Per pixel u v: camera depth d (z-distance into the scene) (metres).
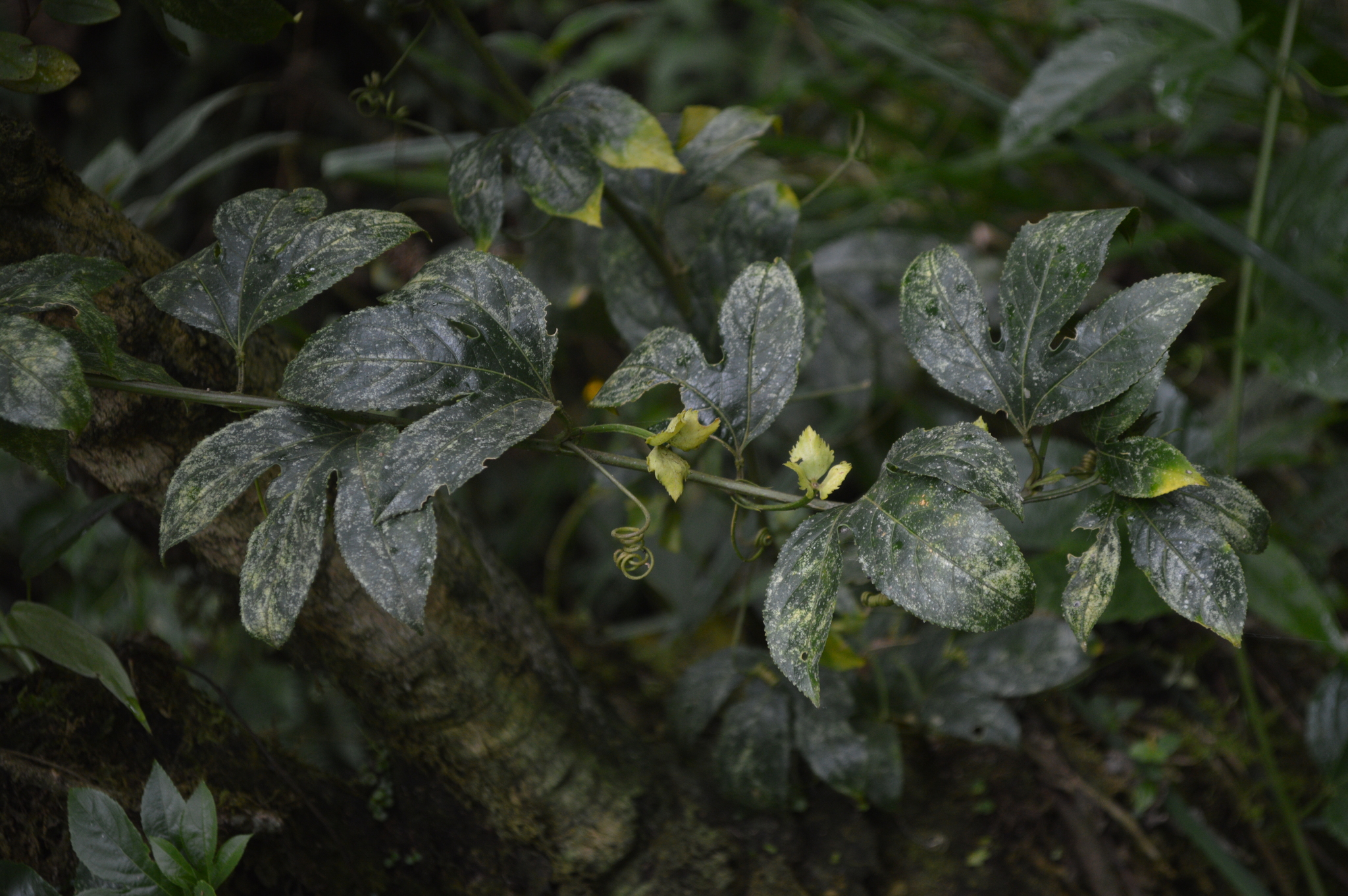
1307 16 2.79
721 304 1.65
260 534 1.39
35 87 1.45
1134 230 1.41
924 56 2.16
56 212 1.45
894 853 1.71
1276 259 1.83
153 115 3.45
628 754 1.65
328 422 1.42
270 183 3.40
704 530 2.36
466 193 1.55
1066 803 1.74
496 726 1.57
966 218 2.63
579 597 2.99
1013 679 1.71
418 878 1.62
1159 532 1.39
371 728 1.61
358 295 2.59
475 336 1.42
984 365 1.42
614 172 1.65
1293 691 1.90
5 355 1.35
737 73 3.72
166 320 1.48
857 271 2.48
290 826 1.58
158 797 1.46
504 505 3.20
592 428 1.43
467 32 1.62
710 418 1.43
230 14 1.50
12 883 1.47
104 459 1.49
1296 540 1.97
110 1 1.47
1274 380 2.22
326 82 3.45
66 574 2.07
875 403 2.38
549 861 1.61
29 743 1.51
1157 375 1.39
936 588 1.36
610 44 3.58
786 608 1.39
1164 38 1.90
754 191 1.65
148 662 1.57
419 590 1.37
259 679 1.83
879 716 1.72
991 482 1.36
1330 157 1.84
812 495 1.42
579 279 1.91
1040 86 1.93
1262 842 1.78
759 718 1.67
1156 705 1.83
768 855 1.67
